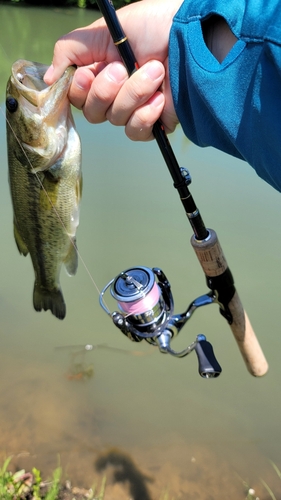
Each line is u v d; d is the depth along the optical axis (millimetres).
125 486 753
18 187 619
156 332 500
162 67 445
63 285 1147
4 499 667
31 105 552
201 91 387
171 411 869
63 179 596
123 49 439
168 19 441
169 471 779
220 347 985
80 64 491
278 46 335
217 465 789
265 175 384
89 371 942
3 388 898
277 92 345
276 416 860
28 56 3031
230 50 372
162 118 487
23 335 1016
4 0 5055
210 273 515
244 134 377
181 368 958
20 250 677
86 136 1680
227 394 900
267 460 794
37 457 786
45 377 926
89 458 790
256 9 358
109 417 858
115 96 460
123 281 495
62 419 850
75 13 4773
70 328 1039
